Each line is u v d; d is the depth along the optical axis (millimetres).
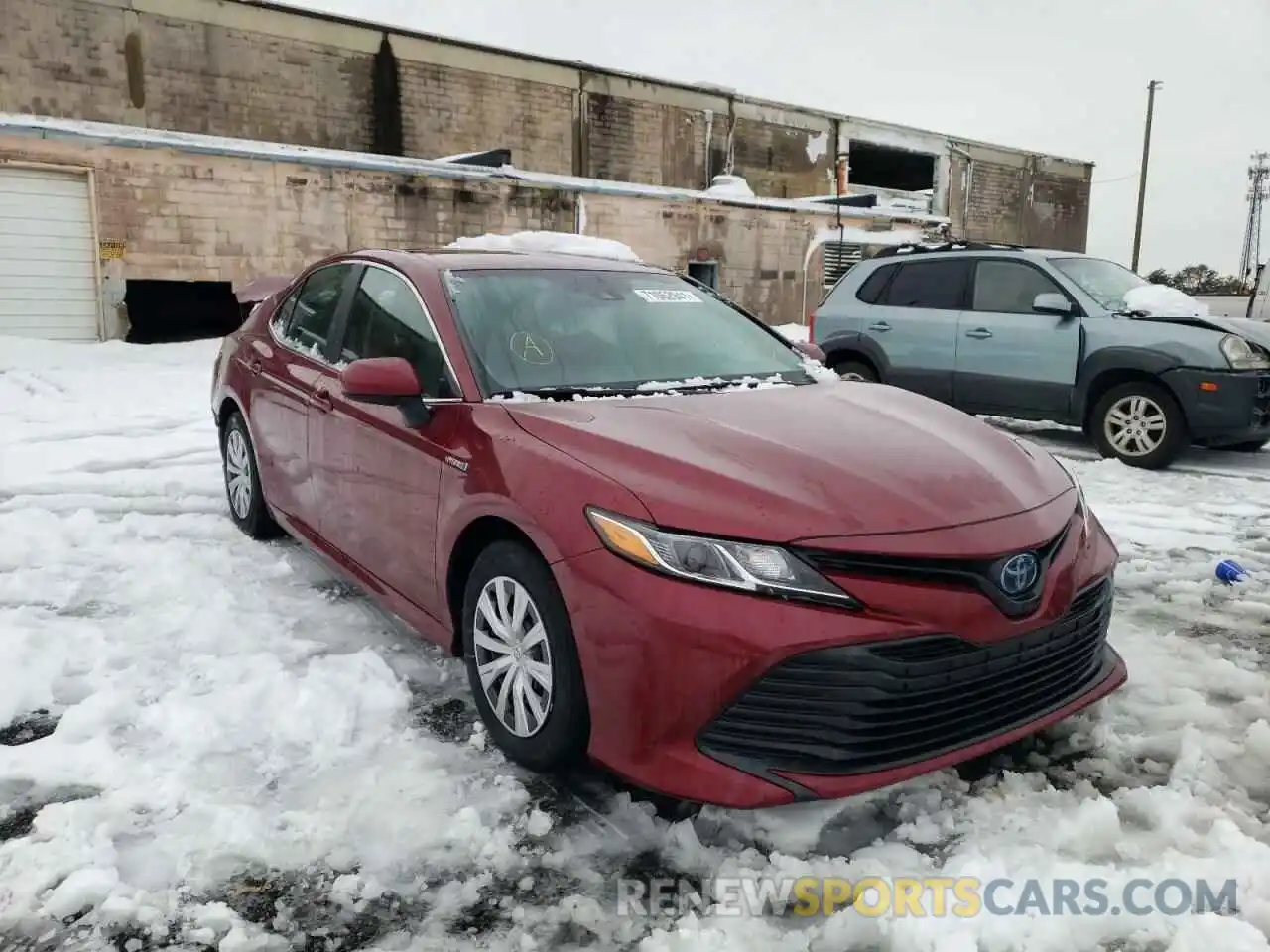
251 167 15680
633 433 2740
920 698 2340
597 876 2338
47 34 17703
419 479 3156
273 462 4473
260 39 20391
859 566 2309
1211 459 7699
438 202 17516
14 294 14273
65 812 2518
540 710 2676
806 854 2414
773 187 30469
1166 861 2324
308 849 2410
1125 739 2965
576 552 2477
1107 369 7344
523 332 3404
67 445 7305
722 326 3920
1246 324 7535
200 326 16688
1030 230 38125
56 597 4059
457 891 2279
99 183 14578
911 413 3240
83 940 2104
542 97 25156
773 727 2293
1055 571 2557
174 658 3477
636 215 20156
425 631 3266
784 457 2619
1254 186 71562
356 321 3936
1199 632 3932
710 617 2283
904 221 25094
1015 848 2391
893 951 2070
